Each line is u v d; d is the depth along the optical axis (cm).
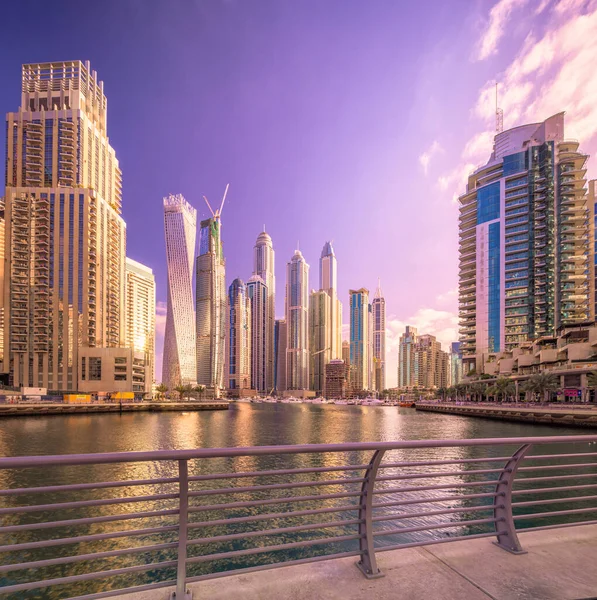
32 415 9938
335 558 405
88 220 14050
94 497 2336
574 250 13000
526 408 8175
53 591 1306
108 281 15175
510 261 13700
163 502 2277
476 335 14288
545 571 399
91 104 16488
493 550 438
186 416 10956
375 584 370
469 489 2484
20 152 14488
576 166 13412
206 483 2683
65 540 296
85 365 13250
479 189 14850
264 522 1947
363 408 19838
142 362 14462
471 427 7450
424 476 421
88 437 5541
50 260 13750
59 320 13462
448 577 384
